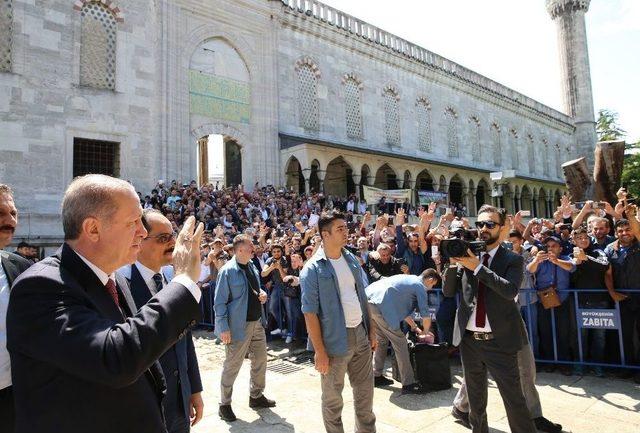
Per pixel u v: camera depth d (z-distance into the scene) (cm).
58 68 1817
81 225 189
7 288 272
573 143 5359
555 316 705
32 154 1728
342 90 2892
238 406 579
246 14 2414
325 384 418
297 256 954
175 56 2123
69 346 157
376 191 2455
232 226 1670
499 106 4300
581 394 588
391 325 620
